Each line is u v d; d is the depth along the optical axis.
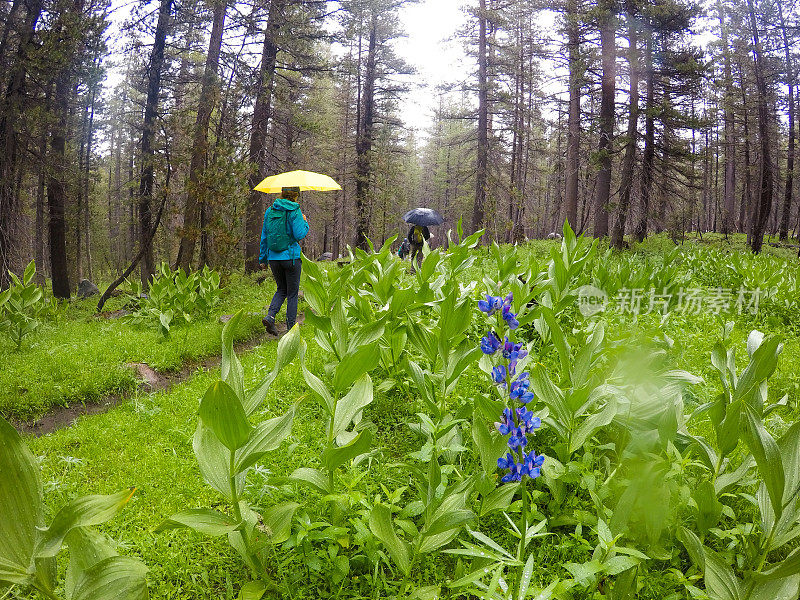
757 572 1.84
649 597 2.27
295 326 2.56
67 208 17.95
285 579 2.34
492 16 25.16
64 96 15.66
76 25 13.70
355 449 2.30
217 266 11.38
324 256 27.05
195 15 14.13
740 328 7.06
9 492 1.62
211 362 6.74
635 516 2.10
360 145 30.20
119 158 41.53
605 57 19.80
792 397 4.32
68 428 4.44
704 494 2.40
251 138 16.67
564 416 2.86
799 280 8.64
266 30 16.20
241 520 2.15
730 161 42.94
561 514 2.74
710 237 32.56
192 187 11.41
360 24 20.45
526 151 33.59
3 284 14.08
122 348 6.68
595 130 20.75
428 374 3.73
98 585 1.70
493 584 1.88
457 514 2.12
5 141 13.93
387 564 2.39
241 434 2.00
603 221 20.25
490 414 2.71
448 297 3.33
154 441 3.98
